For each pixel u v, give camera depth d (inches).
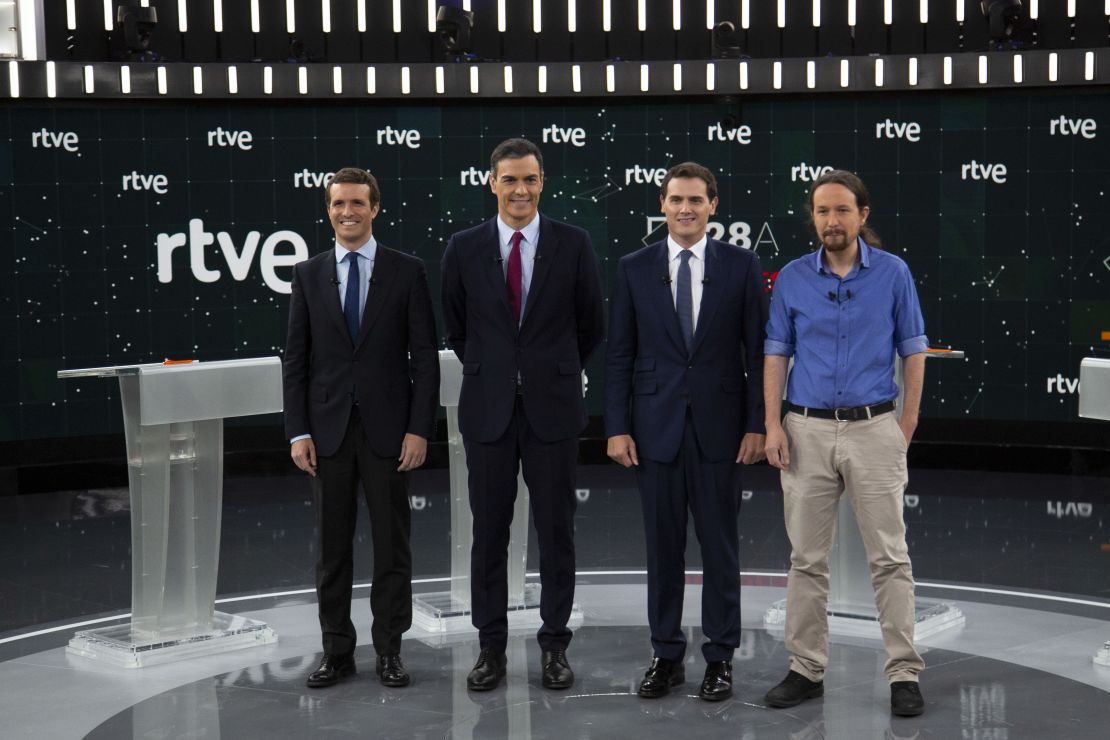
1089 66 295.1
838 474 148.6
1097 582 213.5
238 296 321.7
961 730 139.2
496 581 157.2
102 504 296.0
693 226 149.8
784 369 151.0
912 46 324.8
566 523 156.1
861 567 185.5
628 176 325.7
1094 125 307.7
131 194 313.3
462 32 314.2
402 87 311.6
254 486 315.0
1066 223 312.0
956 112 315.6
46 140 306.0
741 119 322.7
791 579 150.6
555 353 153.6
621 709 147.3
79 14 315.3
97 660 172.1
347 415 156.5
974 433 323.3
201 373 168.6
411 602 161.9
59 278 309.7
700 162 324.8
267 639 179.6
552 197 326.6
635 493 298.4
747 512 277.1
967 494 294.4
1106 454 312.2
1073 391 314.7
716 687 150.0
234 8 326.3
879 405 146.3
